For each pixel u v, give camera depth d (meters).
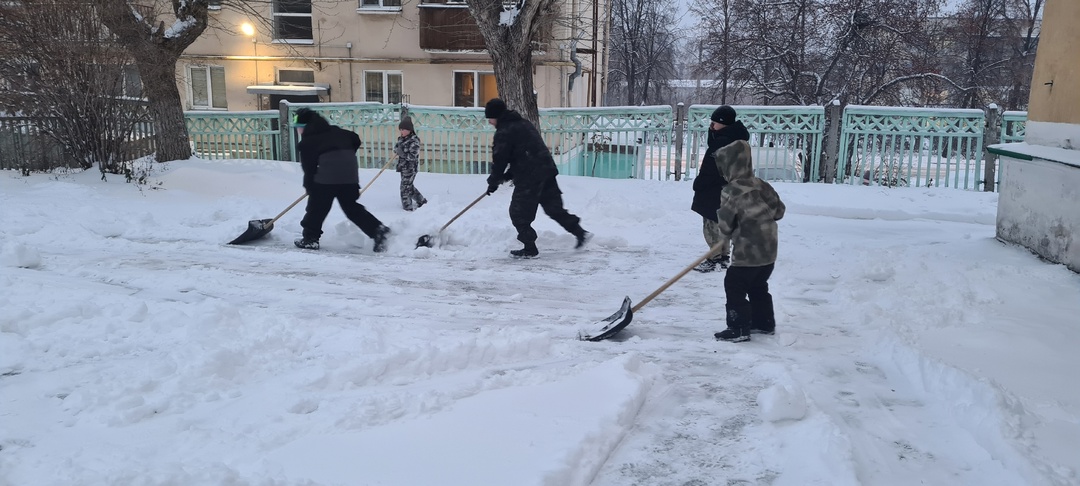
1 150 12.62
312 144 8.29
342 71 21.84
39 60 11.90
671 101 47.97
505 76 12.67
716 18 25.28
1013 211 8.09
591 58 27.33
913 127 11.97
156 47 13.09
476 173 14.21
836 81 22.64
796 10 22.58
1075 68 7.16
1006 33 27.89
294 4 22.03
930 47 22.72
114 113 12.45
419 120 13.96
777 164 12.82
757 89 24.02
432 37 20.77
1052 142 7.56
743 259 5.25
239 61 21.98
